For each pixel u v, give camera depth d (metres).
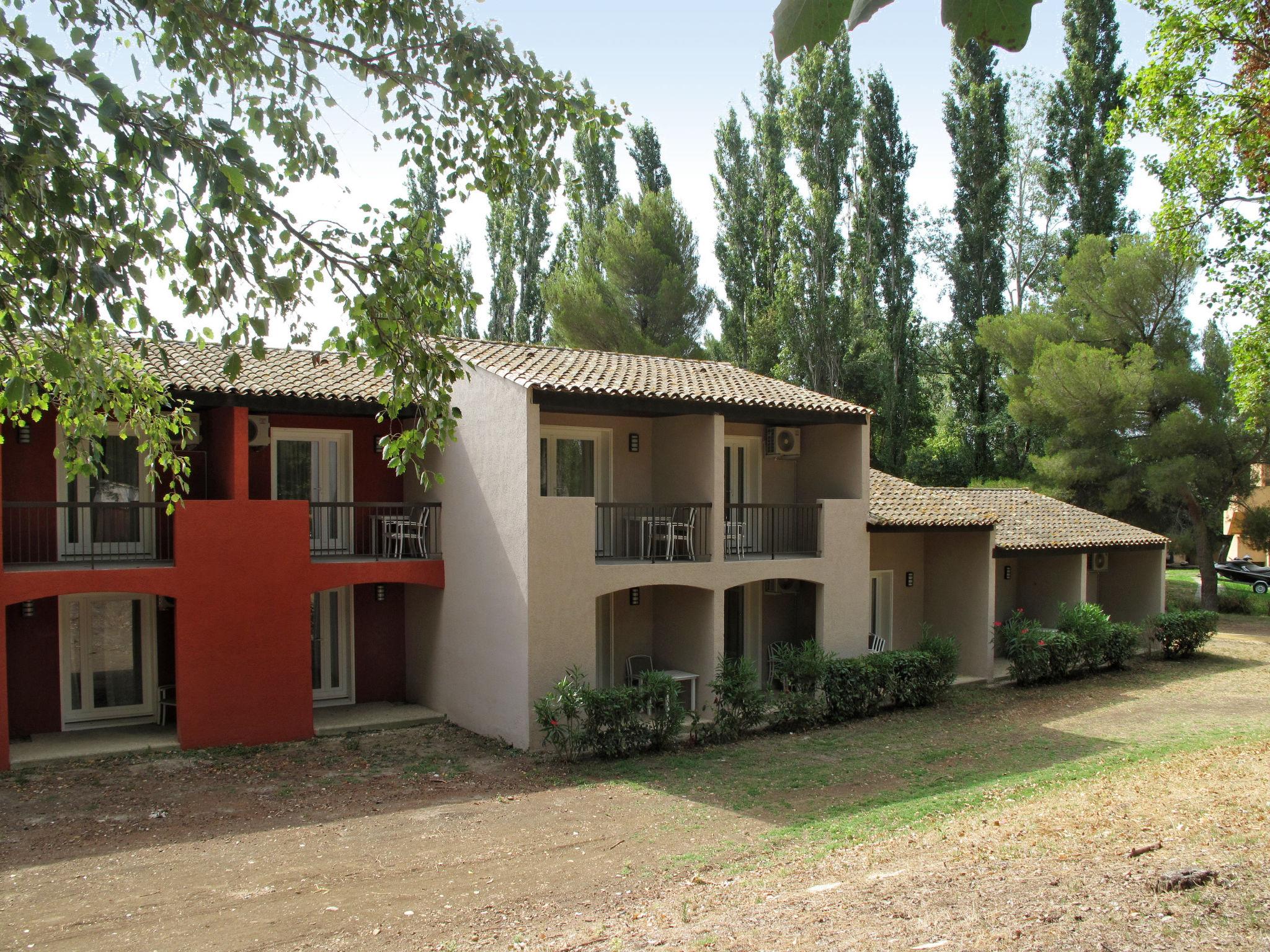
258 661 13.69
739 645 17.97
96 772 12.23
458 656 15.13
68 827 10.27
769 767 12.87
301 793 11.59
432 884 8.55
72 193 4.98
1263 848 7.34
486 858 9.30
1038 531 20.81
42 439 13.73
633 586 14.47
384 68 7.50
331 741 14.07
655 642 16.66
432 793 11.67
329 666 16.23
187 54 6.37
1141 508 30.02
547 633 13.56
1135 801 9.74
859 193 33.66
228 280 5.71
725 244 34.38
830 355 31.67
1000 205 34.84
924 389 40.25
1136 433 28.98
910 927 6.18
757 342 32.97
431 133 7.68
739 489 17.88
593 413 16.02
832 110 31.45
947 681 17.08
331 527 15.98
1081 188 33.91
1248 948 5.34
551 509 13.65
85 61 4.80
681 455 16.09
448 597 15.42
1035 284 39.34
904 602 19.69
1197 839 7.78
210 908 8.02
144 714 14.65
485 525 14.45
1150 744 13.88
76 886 8.56
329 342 6.99
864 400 34.53
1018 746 13.99
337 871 8.95
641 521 15.44
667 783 12.05
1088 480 28.64
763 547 17.72
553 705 13.03
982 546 18.89
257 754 13.22
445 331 7.27
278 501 13.87
